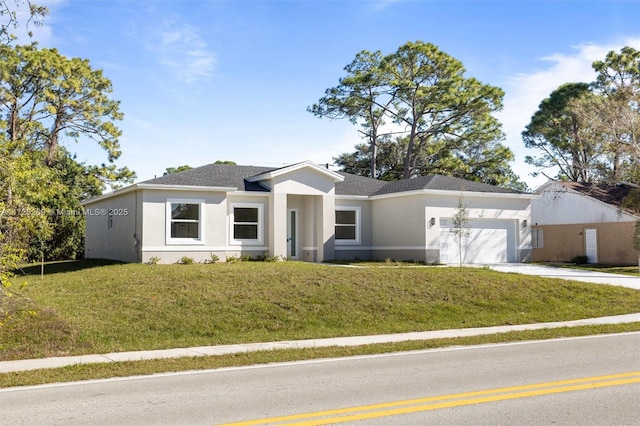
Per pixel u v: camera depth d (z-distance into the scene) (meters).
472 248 29.50
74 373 9.89
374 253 31.02
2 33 17.33
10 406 7.69
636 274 27.06
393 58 47.06
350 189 31.56
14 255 12.24
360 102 48.94
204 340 13.31
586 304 19.05
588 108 38.75
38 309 14.35
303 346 12.59
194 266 22.28
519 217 30.83
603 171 41.91
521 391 8.16
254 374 9.76
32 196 13.45
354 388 8.54
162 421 6.88
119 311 15.11
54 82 38.53
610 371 9.51
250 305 16.16
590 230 36.28
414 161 50.00
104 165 42.69
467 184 30.45
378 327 15.30
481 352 11.74
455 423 6.65
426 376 9.36
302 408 7.40
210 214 26.23
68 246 36.47
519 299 18.98
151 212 25.02
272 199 27.70
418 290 18.77
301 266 22.47
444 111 48.25
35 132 38.97
